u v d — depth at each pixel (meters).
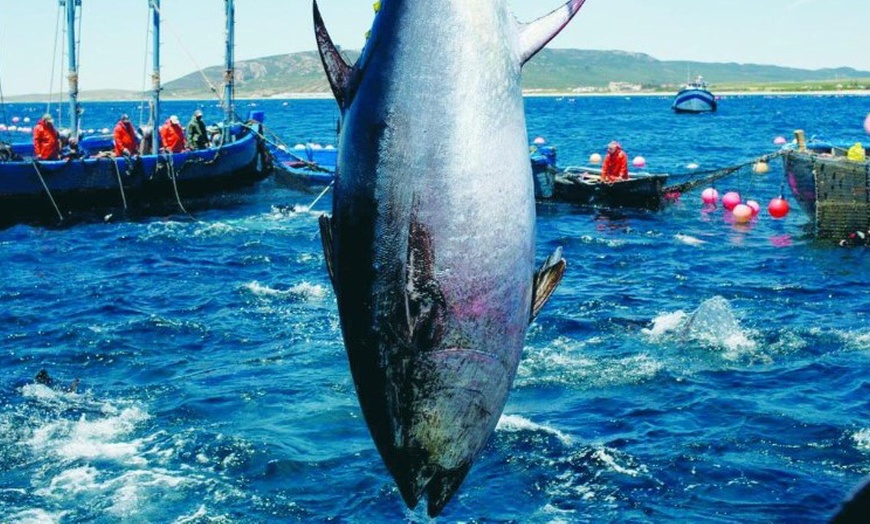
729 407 11.25
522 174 3.12
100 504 9.32
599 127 80.81
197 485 9.67
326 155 38.41
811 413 10.98
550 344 13.82
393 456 3.13
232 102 35.12
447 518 8.85
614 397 11.66
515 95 3.17
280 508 9.17
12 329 15.60
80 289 18.61
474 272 3.02
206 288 18.55
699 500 9.02
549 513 8.87
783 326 14.59
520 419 10.95
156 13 30.28
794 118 93.81
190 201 31.16
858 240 21.45
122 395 12.27
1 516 9.09
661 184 27.70
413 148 3.06
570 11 3.23
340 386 12.34
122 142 30.05
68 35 31.67
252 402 11.82
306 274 19.81
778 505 8.87
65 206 28.00
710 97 107.94
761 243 22.66
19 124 95.00
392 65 3.15
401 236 3.03
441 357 3.03
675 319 14.96
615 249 22.30
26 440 10.84
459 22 3.15
